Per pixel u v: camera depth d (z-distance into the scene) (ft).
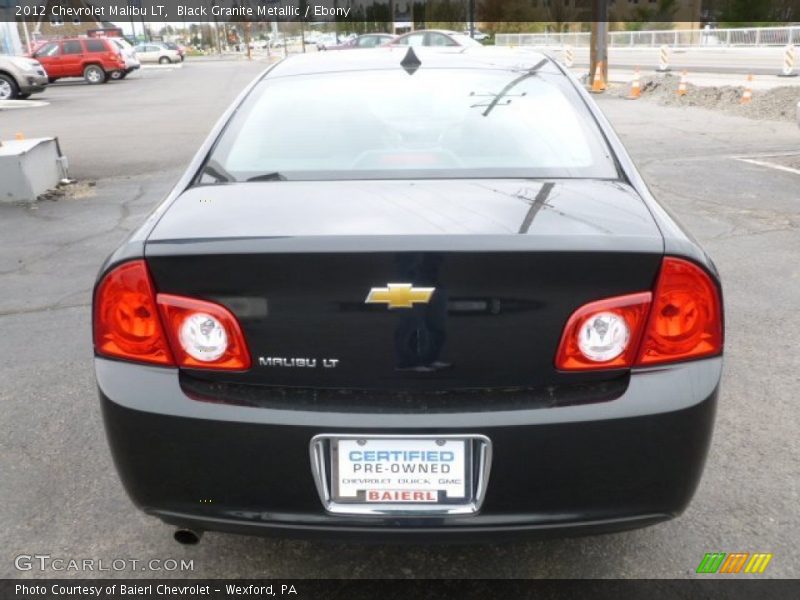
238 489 6.32
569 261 5.92
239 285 6.10
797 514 8.65
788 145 34.55
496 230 6.21
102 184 28.78
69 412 11.30
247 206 7.06
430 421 6.01
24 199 25.50
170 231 6.52
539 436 6.03
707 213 22.13
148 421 6.28
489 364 6.09
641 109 50.57
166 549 8.25
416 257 5.89
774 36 104.32
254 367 6.23
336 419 6.06
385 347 6.07
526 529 6.26
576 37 132.05
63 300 16.08
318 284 6.00
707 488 9.18
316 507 6.27
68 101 67.41
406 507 6.24
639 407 6.07
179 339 6.27
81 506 9.02
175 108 58.34
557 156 8.14
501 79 9.68
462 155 8.17
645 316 6.12
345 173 7.90
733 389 11.67
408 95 9.30
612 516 6.30
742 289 15.90
